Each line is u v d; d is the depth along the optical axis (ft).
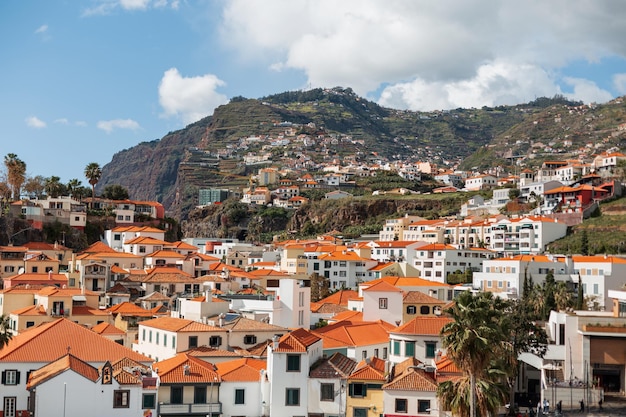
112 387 294.05
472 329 249.96
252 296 480.64
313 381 312.29
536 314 510.17
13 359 312.29
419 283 567.18
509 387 315.58
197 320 414.82
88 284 572.92
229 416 312.91
